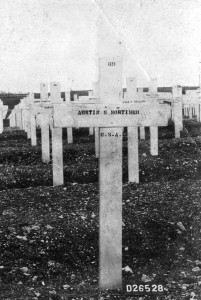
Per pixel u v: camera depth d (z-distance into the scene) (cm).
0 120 1096
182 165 628
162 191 522
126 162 663
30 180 602
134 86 554
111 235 321
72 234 402
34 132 828
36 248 377
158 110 309
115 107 309
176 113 808
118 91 311
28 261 359
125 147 755
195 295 315
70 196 520
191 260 376
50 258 366
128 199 493
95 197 514
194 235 411
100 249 323
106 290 324
